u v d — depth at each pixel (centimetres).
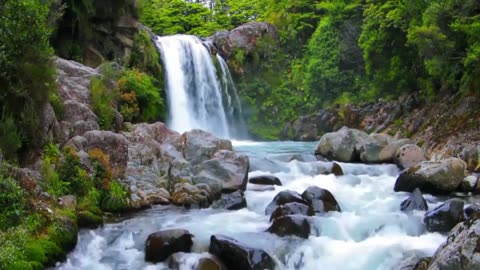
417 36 1905
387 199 1348
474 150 1648
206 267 873
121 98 1984
